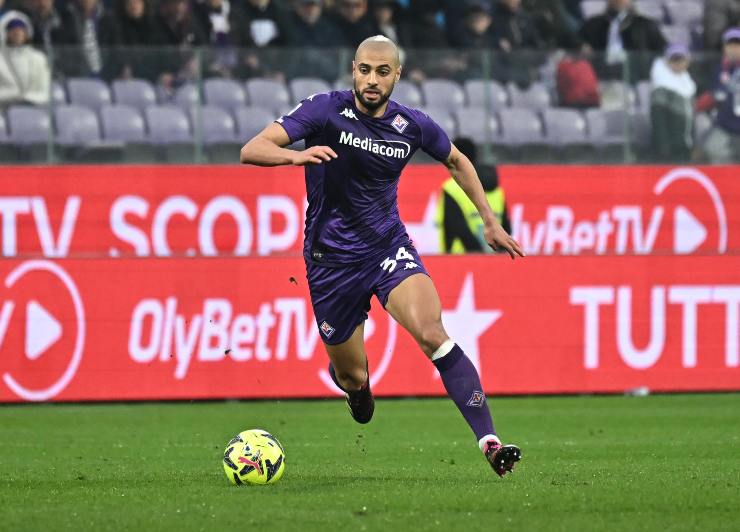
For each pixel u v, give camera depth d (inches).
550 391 1925.4
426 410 1756.9
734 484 975.6
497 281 1914.4
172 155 2059.5
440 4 2561.5
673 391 1952.5
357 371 1074.1
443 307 1898.4
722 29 2630.4
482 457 1234.6
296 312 1871.3
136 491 948.6
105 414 1731.1
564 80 2158.0
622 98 2160.4
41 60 2027.6
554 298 1929.1
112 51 2059.5
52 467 1153.4
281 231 1990.7
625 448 1320.1
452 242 2022.6
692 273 1958.7
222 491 936.9
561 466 1137.4
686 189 2095.2
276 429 1540.4
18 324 1815.9
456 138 2031.3
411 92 2143.2
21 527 770.8
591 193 2068.2
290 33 2436.0
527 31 2576.3
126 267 1840.6
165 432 1514.5
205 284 1855.3
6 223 1936.5
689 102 2150.6
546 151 2144.4
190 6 2388.0
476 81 2159.2
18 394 1814.7
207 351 1854.1
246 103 2096.5
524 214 2049.7
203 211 1977.1
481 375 1907.0
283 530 748.6
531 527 757.9
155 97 2066.9
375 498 881.5
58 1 2373.3
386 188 1012.5
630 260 1945.1
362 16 2477.9
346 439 1423.5
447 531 743.1
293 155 911.7
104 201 1957.4
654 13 2785.4
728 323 1967.3
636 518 796.6
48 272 1824.6
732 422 1617.9
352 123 989.2
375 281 1007.6
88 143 2027.6
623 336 1943.9
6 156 1998.0
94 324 1831.9
